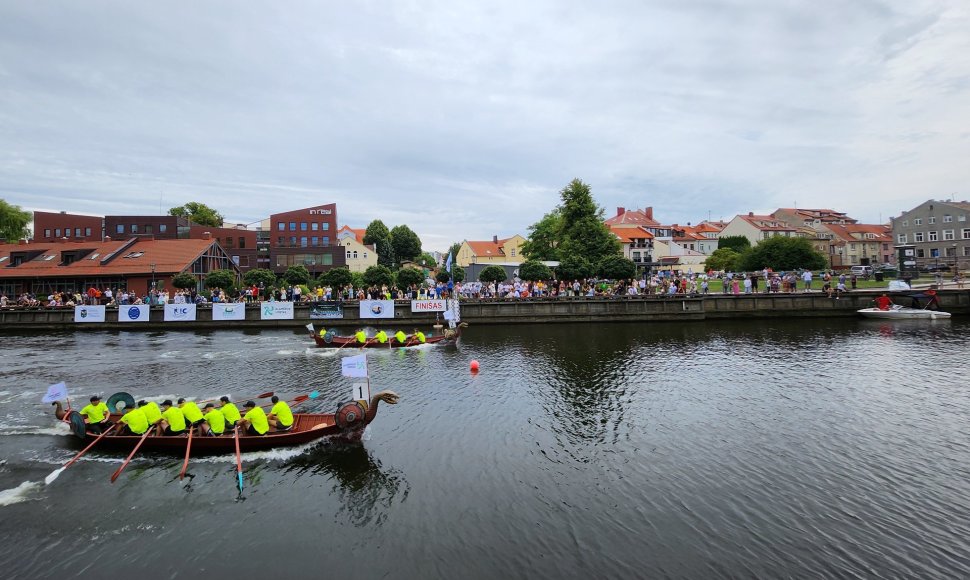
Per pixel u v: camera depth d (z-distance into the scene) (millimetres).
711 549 10820
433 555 10656
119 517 12297
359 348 33312
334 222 89875
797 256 69438
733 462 15039
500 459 15328
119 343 36344
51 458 15727
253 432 15773
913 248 57406
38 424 18812
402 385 23562
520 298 47500
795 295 46906
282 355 31141
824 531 11484
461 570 10172
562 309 46375
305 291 53406
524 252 92250
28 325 45219
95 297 48656
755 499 12914
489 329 42719
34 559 10695
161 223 77625
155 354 31641
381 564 10383
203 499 13086
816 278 58438
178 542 11258
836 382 23375
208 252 63312
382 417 19000
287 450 15789
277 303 45156
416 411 19703
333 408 20312
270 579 9969
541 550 10805
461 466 14859
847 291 47406
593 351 31719
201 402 20078
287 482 13930
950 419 18391
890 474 14211
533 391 22453
